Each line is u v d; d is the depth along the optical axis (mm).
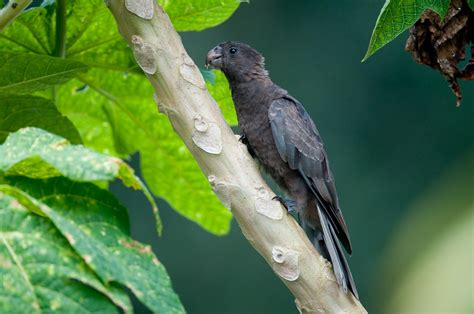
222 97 9500
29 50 8516
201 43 24500
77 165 5418
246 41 25047
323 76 25094
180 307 5328
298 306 7414
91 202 5812
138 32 7266
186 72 7359
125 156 9812
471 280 21984
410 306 22625
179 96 7328
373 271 24406
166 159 9703
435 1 7332
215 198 9844
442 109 24969
